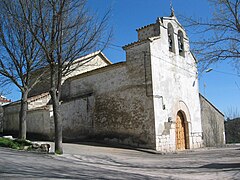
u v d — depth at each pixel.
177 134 19.81
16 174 6.91
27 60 15.58
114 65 19.52
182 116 20.98
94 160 11.89
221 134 25.48
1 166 7.85
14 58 15.30
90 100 20.88
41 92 25.34
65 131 20.06
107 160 12.29
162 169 10.45
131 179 7.64
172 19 21.08
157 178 8.21
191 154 16.28
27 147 12.88
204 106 24.19
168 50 19.83
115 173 8.59
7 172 7.09
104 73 20.42
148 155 15.15
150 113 17.23
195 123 22.06
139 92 17.97
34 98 21.72
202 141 22.52
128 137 18.09
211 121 24.58
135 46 18.58
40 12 12.16
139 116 17.73
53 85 12.62
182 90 20.84
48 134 18.81
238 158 13.45
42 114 19.55
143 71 17.94
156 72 17.98
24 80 15.73
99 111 20.12
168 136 18.05
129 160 12.76
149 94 17.42
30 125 20.53
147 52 17.91
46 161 9.83
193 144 21.31
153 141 16.86
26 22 12.82
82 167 9.30
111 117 19.30
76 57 13.18
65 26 12.59
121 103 18.88
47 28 12.38
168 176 8.80
